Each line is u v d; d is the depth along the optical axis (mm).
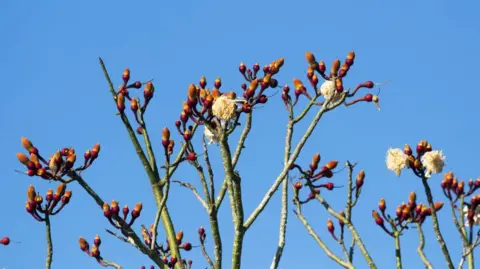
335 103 12719
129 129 13922
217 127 12375
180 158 13383
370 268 12852
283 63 13711
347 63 13031
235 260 12219
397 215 13094
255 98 12852
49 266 12641
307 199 13797
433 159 12328
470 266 12414
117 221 12352
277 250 12938
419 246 12859
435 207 13102
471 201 12672
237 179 12266
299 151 12523
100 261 13297
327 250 13289
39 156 12922
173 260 13227
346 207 13406
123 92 14242
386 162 12695
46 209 12750
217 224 12562
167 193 12750
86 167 13008
